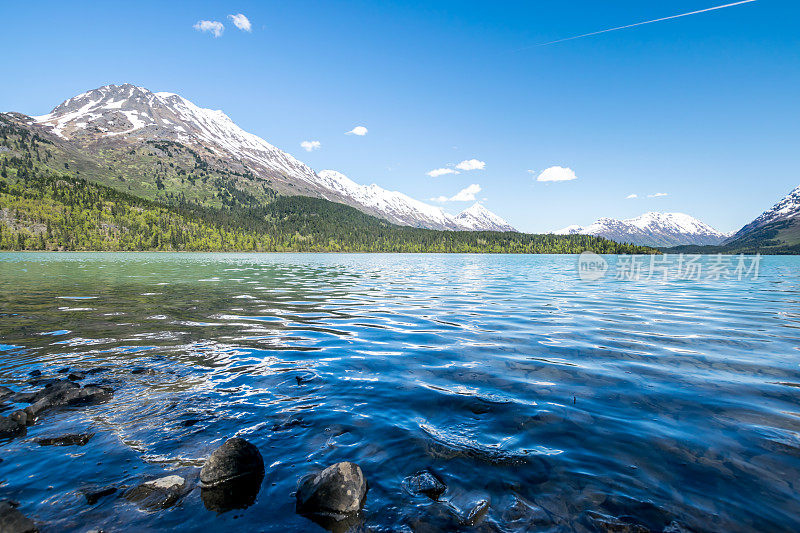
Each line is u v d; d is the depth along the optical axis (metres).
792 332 12.56
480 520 3.81
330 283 31.56
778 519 3.70
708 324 13.98
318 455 5.09
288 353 10.10
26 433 5.68
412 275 42.94
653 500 4.03
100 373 8.41
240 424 6.00
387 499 4.17
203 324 13.84
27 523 3.71
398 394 7.20
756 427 5.67
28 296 21.12
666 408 6.42
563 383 7.71
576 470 4.62
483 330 13.02
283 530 3.76
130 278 34.19
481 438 5.46
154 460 4.99
